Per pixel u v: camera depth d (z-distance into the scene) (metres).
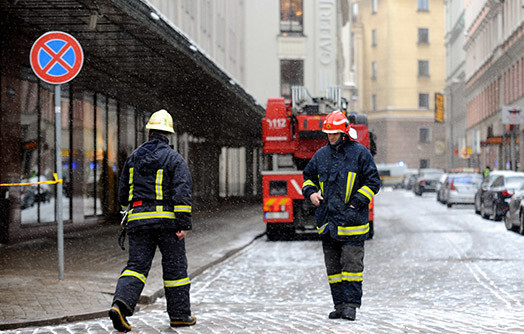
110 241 18.08
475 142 58.88
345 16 68.31
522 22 47.31
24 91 17.47
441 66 95.56
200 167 36.59
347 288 7.95
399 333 7.02
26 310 8.55
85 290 10.05
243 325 7.67
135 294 7.23
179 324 7.62
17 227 17.03
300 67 48.91
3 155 16.33
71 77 10.62
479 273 12.66
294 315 8.38
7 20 15.38
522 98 48.53
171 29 16.73
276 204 19.77
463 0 77.25
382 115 95.25
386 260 14.91
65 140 19.94
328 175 8.01
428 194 60.00
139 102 25.98
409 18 94.94
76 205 20.77
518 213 20.94
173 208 7.46
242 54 48.75
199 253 15.84
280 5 48.88
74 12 14.65
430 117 95.06
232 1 44.25
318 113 19.81
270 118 19.80
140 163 7.46
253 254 16.69
